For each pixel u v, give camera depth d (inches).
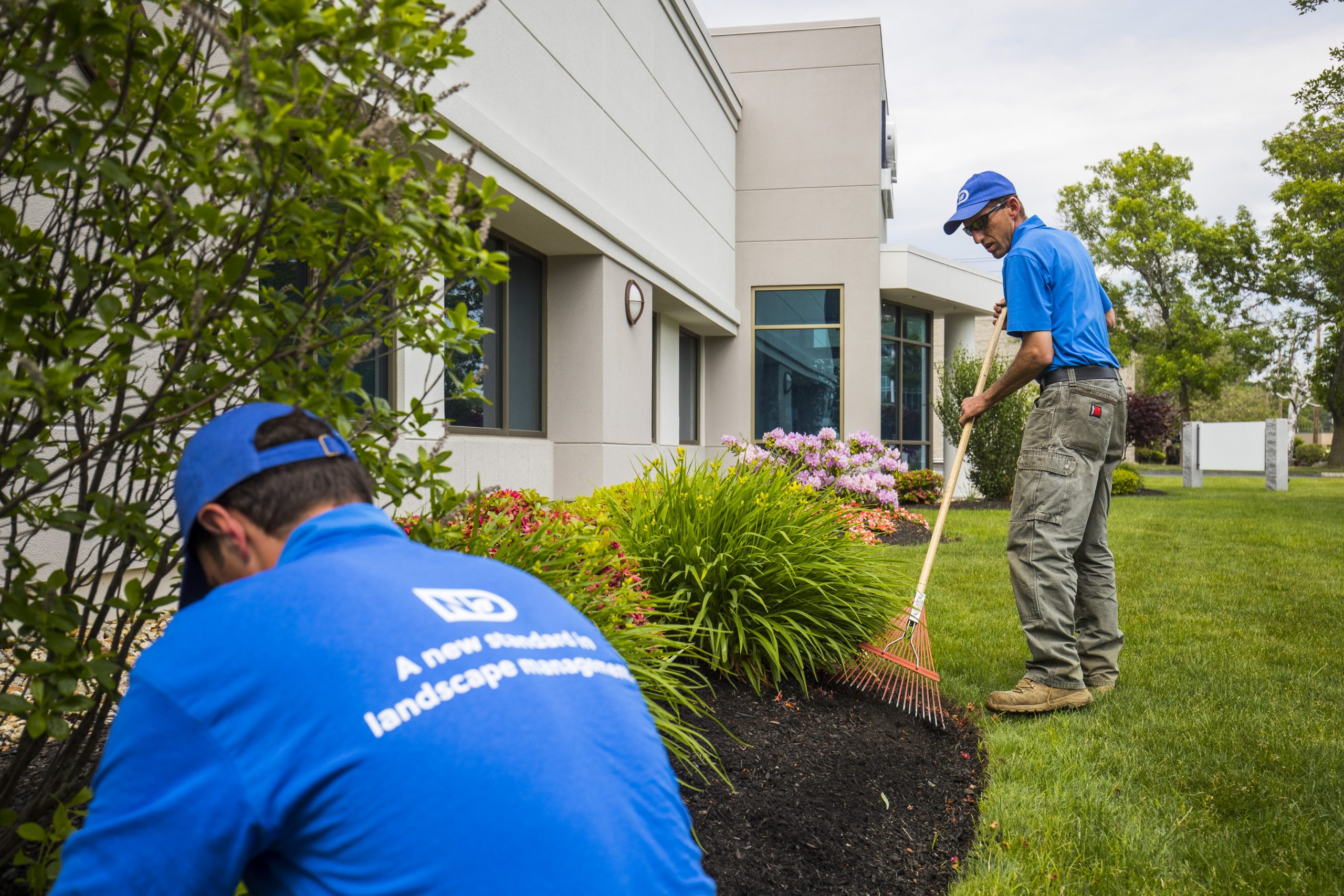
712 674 139.4
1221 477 1147.9
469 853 32.6
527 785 34.2
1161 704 143.6
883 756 118.1
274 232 56.9
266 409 44.3
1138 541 354.0
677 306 441.7
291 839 34.1
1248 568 282.8
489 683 36.2
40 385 42.8
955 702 146.6
